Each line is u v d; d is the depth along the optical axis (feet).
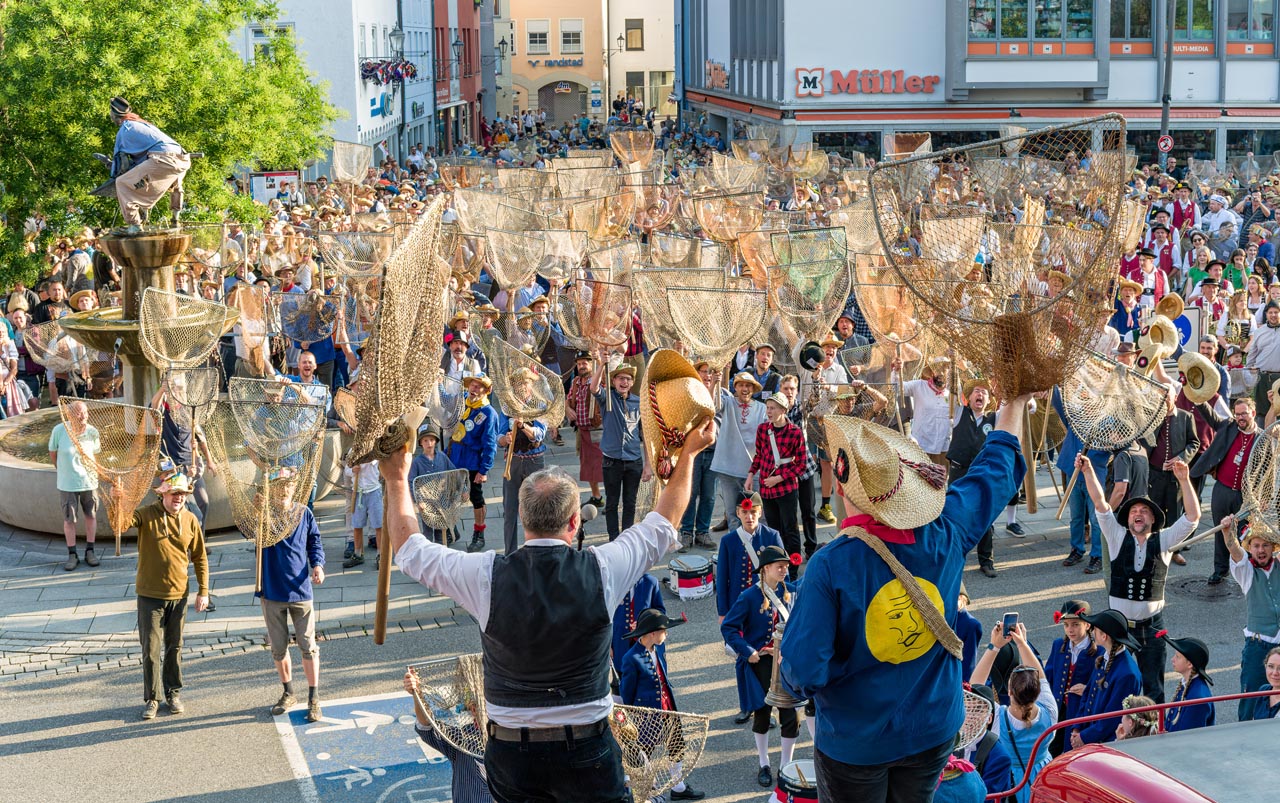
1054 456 59.06
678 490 14.10
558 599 13.37
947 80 156.46
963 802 21.74
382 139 163.94
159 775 33.14
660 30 320.09
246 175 100.78
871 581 13.69
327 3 144.77
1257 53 157.89
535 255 59.62
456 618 43.68
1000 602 44.24
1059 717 30.96
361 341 60.03
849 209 59.41
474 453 48.85
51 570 48.03
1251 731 13.51
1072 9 153.99
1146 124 157.58
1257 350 61.36
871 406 46.65
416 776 32.96
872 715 13.79
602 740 13.66
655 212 81.97
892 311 45.68
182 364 47.09
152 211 78.54
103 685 38.70
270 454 35.53
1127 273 72.95
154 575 36.04
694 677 38.78
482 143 263.90
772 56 164.55
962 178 22.26
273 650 36.35
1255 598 33.83
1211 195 101.50
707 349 44.70
